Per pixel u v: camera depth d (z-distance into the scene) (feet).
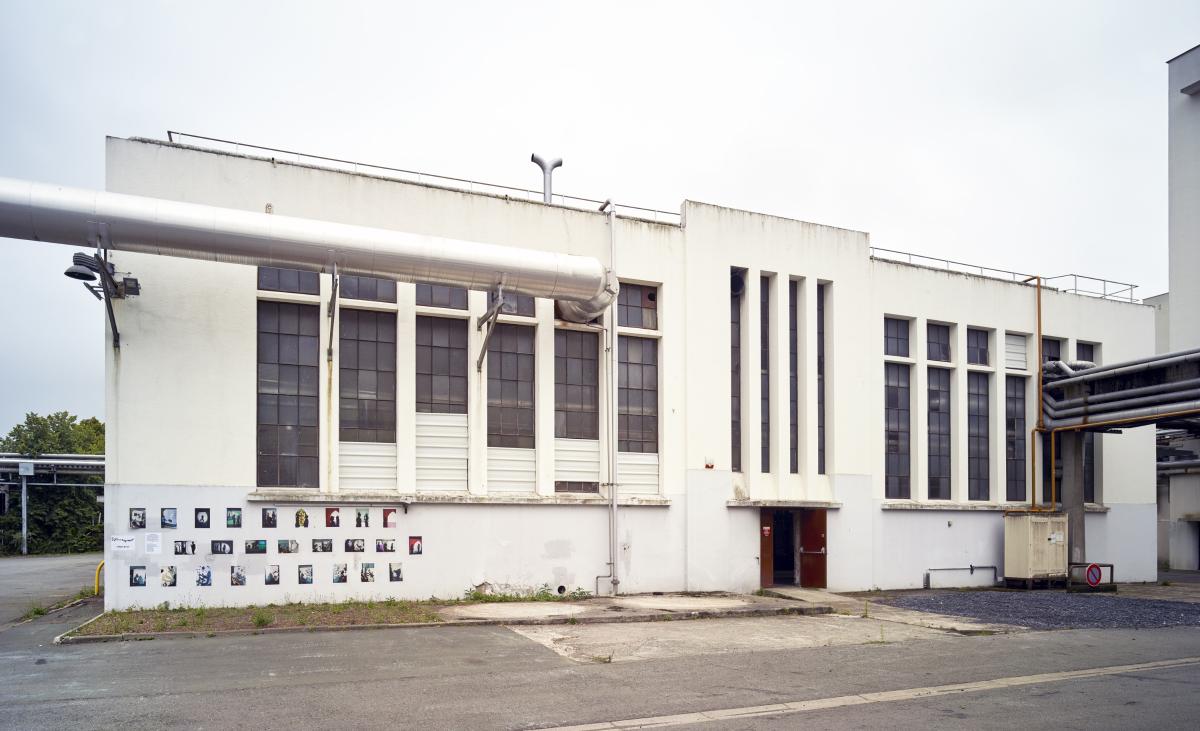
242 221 46.96
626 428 64.75
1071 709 29.55
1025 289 86.58
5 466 116.78
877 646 43.57
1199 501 114.01
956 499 80.28
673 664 36.88
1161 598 71.97
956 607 61.62
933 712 28.76
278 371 53.47
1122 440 91.86
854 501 73.00
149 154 50.29
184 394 49.93
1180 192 119.75
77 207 43.52
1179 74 120.06
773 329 71.56
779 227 71.87
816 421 72.23
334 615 46.93
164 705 27.61
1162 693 32.55
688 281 67.05
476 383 58.49
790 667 36.81
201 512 49.73
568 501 60.34
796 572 72.13
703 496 65.82
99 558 109.70
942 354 81.97
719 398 67.41
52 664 34.42
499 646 40.19
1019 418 86.43
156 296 49.73
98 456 121.39
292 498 51.67
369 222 55.77
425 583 55.21
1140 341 94.12
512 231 60.49
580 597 59.06
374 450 55.88
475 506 57.31
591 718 26.99
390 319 57.31
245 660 35.53
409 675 33.06
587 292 56.75
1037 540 77.77
